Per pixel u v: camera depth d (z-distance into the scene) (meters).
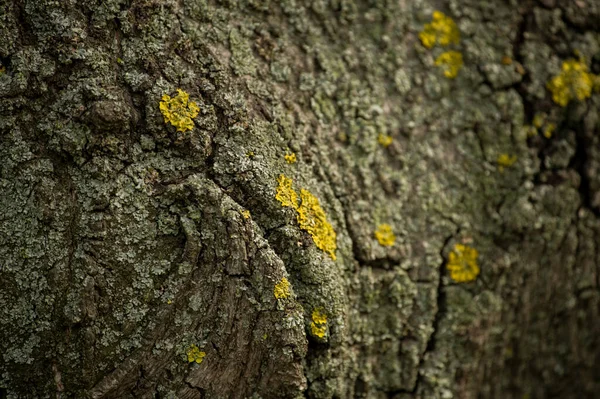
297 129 0.80
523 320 0.87
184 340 0.77
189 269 0.77
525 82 0.86
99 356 0.76
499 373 0.86
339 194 0.81
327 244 0.79
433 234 0.83
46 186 0.76
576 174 0.87
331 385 0.79
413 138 0.84
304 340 0.77
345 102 0.82
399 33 0.85
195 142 0.77
